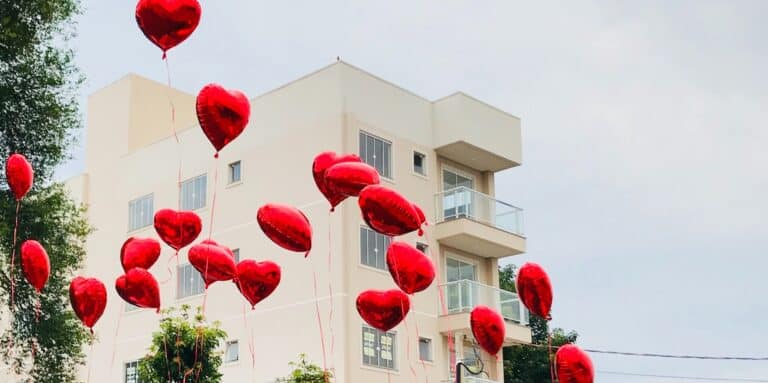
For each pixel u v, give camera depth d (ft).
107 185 134.31
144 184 129.29
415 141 117.80
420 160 118.52
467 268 120.78
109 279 130.00
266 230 59.11
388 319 56.59
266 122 117.50
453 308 115.14
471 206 118.01
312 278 109.29
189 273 120.98
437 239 116.88
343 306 105.91
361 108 112.57
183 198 124.36
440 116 120.37
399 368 109.09
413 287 54.85
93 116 138.82
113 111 136.46
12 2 93.61
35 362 100.32
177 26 54.44
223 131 57.41
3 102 93.30
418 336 112.06
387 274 110.83
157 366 88.38
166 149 127.65
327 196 57.62
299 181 112.68
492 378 118.42
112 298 128.88
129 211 130.31
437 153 120.16
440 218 118.21
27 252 61.16
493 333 55.42
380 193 52.49
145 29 54.85
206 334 90.12
